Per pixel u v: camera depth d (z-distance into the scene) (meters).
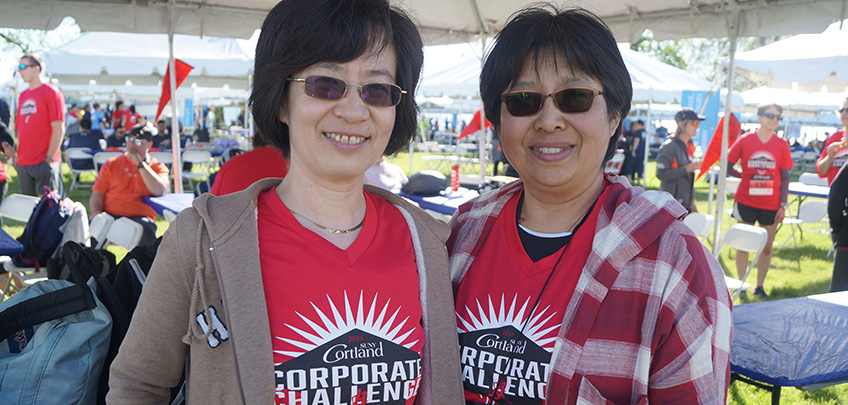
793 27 4.48
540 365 1.24
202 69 9.40
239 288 1.06
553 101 1.31
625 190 1.35
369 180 5.73
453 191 5.91
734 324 2.45
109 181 5.29
